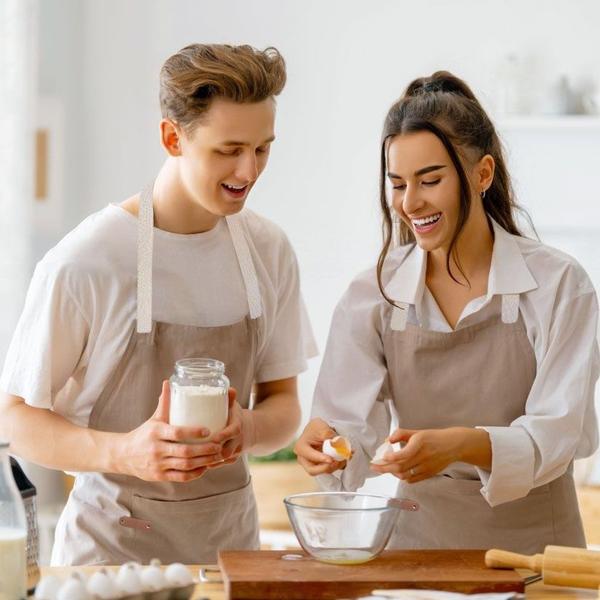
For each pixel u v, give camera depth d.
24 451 2.47
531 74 5.15
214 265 2.62
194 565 2.36
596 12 5.11
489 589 2.01
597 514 4.54
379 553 2.17
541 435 2.34
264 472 4.90
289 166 5.44
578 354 2.45
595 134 5.06
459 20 5.23
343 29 5.37
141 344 2.52
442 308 2.59
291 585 1.99
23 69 5.27
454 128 2.41
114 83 5.61
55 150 5.57
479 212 2.53
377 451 2.44
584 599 2.04
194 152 2.36
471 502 2.52
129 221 2.57
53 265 2.48
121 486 2.52
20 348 2.50
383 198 2.60
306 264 5.44
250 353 2.65
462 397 2.55
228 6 5.48
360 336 2.62
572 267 2.50
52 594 1.85
